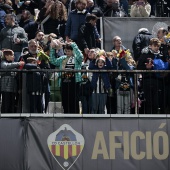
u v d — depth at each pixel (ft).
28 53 205.77
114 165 200.95
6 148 199.82
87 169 200.75
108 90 202.90
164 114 202.28
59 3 228.84
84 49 217.56
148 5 237.66
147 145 201.67
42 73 202.08
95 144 201.05
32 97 201.67
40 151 200.23
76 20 223.51
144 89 203.31
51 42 206.28
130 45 233.14
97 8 234.58
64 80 202.59
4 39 216.95
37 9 238.48
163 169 201.57
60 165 200.44
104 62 204.64
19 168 199.72
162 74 203.21
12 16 217.56
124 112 203.10
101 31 232.32
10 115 200.23
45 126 200.75
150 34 221.05
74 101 202.80
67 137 200.95
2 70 200.23
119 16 237.86
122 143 201.36
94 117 201.46
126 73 203.10
